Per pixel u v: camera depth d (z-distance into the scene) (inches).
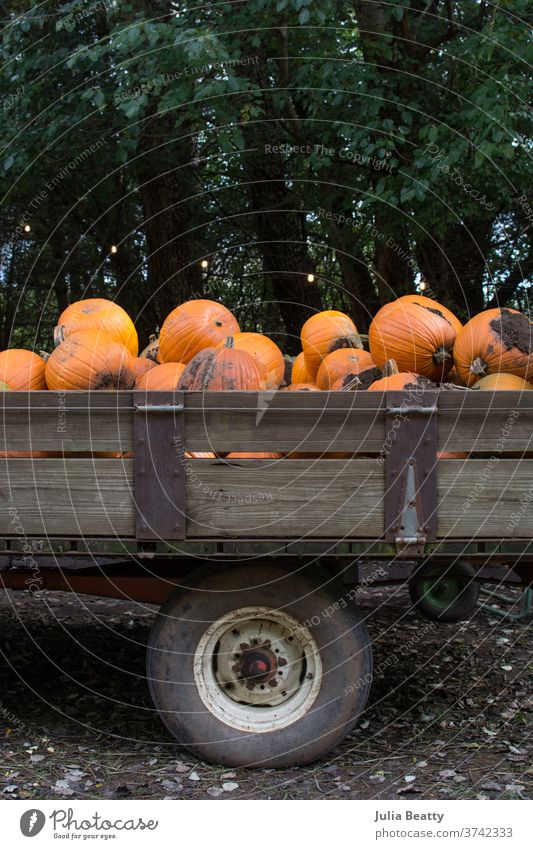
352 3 303.1
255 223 409.7
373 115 280.8
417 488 126.6
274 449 126.6
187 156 386.0
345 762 140.0
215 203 432.8
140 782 131.0
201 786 129.9
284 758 135.3
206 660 136.3
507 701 170.2
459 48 298.0
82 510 127.1
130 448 126.6
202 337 162.6
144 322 408.8
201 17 287.4
